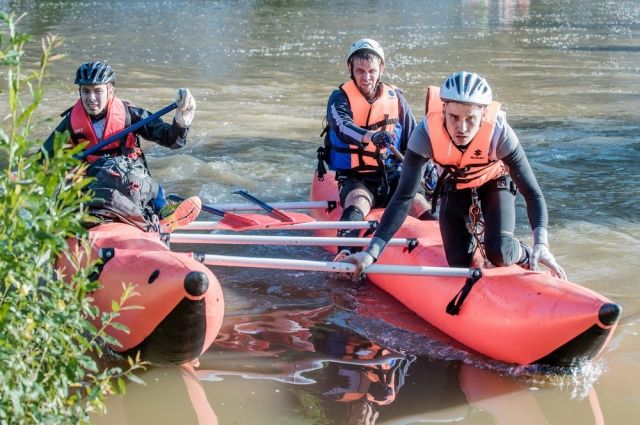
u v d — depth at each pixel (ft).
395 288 16.75
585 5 85.81
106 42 53.93
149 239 14.47
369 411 12.28
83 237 9.71
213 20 67.15
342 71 44.93
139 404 12.37
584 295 13.29
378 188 19.39
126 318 12.91
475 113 13.82
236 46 53.47
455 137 14.14
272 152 27.96
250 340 14.74
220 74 43.52
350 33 60.54
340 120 18.88
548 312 13.30
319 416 12.08
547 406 12.57
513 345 13.66
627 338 14.85
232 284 17.52
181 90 16.98
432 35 60.49
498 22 69.62
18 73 8.91
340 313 16.11
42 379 8.98
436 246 16.58
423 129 14.48
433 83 41.39
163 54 49.75
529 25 67.87
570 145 29.22
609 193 23.81
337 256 17.47
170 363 13.32
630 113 34.83
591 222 21.42
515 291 14.03
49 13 68.39
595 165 26.71
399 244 16.85
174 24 64.08
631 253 19.24
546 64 48.29
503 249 14.69
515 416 12.25
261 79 42.29
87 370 13.03
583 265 18.48
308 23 66.23
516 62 48.91
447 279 15.38
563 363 13.57
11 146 8.69
